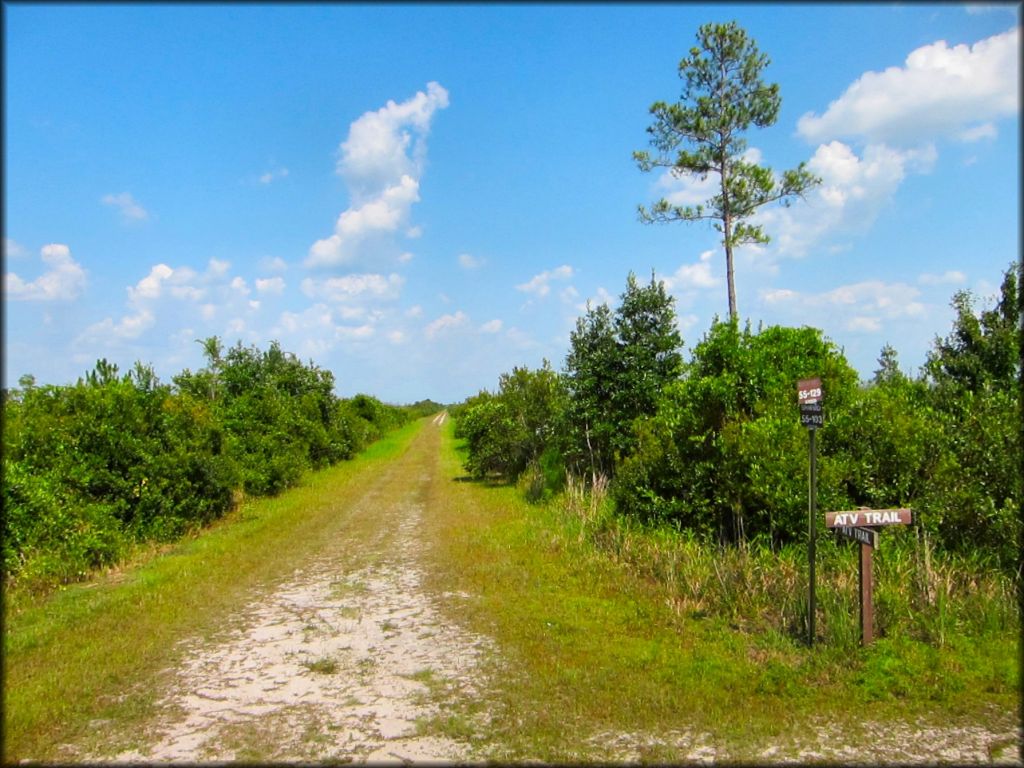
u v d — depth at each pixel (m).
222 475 13.45
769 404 9.03
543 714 4.76
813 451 5.70
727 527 9.21
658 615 6.77
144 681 5.57
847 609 6.10
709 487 9.26
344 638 6.55
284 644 6.42
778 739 4.33
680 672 5.35
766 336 10.06
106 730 4.70
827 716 4.60
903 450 7.82
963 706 4.65
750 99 17.95
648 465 10.25
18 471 9.41
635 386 13.15
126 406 11.71
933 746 4.20
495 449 19.39
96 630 6.80
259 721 4.80
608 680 5.27
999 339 8.43
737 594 6.91
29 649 6.26
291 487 19.17
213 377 21.36
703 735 4.41
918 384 9.35
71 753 4.39
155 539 11.33
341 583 8.71
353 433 30.44
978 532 7.40
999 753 4.09
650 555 8.60
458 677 5.49
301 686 5.41
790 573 7.25
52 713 4.91
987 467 7.36
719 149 18.02
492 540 10.79
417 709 4.93
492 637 6.41
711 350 10.28
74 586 8.70
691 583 7.40
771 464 8.09
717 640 6.01
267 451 18.30
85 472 10.66
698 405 9.73
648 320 13.68
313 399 26.42
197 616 7.32
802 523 7.89
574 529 10.70
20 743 4.50
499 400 20.25
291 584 8.73
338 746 4.41
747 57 17.62
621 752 4.22
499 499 15.96
